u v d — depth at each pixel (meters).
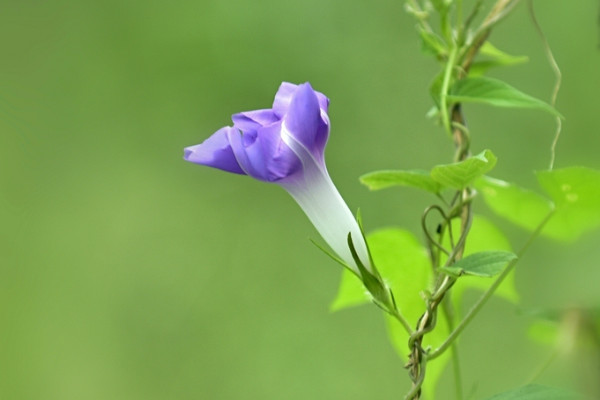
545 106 0.97
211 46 1.92
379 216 1.70
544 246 1.33
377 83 1.79
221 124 1.93
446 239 1.02
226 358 1.82
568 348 0.95
